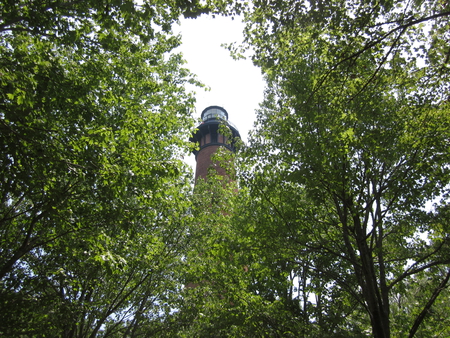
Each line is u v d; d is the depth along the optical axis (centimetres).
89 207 806
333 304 1357
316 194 848
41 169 671
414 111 885
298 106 942
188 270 1288
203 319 1302
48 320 822
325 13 728
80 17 758
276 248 973
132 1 627
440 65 838
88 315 1080
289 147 995
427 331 1084
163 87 1183
